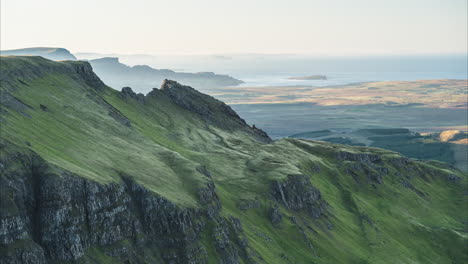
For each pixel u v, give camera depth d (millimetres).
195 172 147500
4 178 90812
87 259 96375
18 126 119750
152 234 113688
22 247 86438
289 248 154875
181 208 120188
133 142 163250
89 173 109500
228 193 171000
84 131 147250
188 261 112688
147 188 119188
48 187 96375
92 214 102062
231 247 128000
